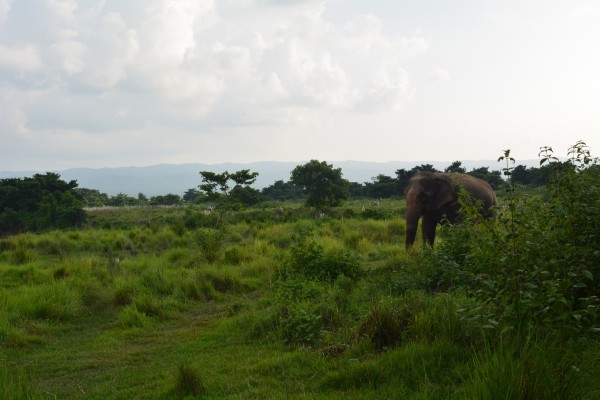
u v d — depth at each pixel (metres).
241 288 11.01
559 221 5.09
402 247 14.37
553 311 4.43
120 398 5.27
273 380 5.31
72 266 12.84
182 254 15.62
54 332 8.31
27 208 37.44
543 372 3.73
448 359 4.93
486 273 5.01
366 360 5.27
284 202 57.91
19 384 5.05
